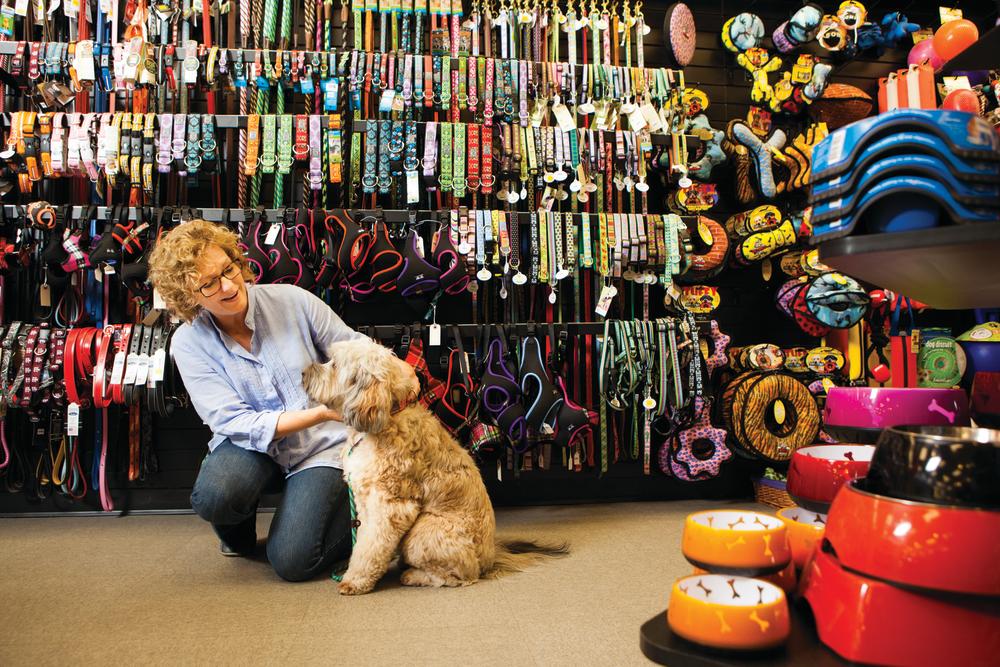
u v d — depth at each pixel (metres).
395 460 2.05
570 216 3.19
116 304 3.16
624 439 3.41
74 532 2.91
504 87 3.24
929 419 1.53
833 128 3.73
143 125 2.97
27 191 2.98
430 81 3.19
